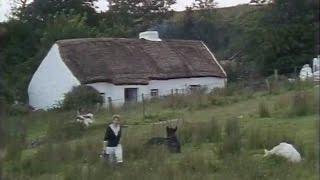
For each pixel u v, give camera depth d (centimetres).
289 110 2483
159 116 3106
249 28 4591
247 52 5019
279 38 4075
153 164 1633
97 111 3791
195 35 8494
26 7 7344
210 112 3061
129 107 3638
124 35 7106
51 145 2072
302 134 1977
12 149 1962
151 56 5250
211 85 5219
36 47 6334
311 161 1470
